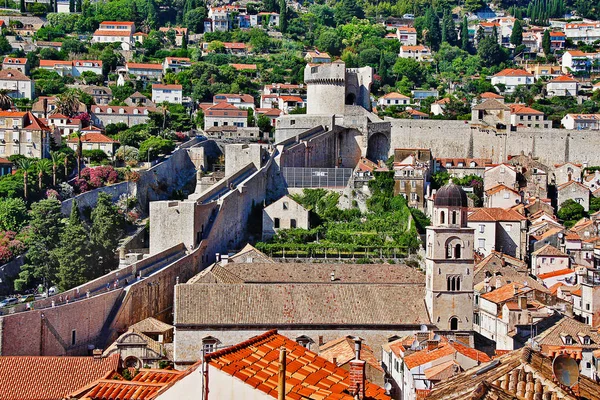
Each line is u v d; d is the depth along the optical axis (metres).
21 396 109.31
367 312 156.38
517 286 179.38
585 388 54.69
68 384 111.56
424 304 159.88
